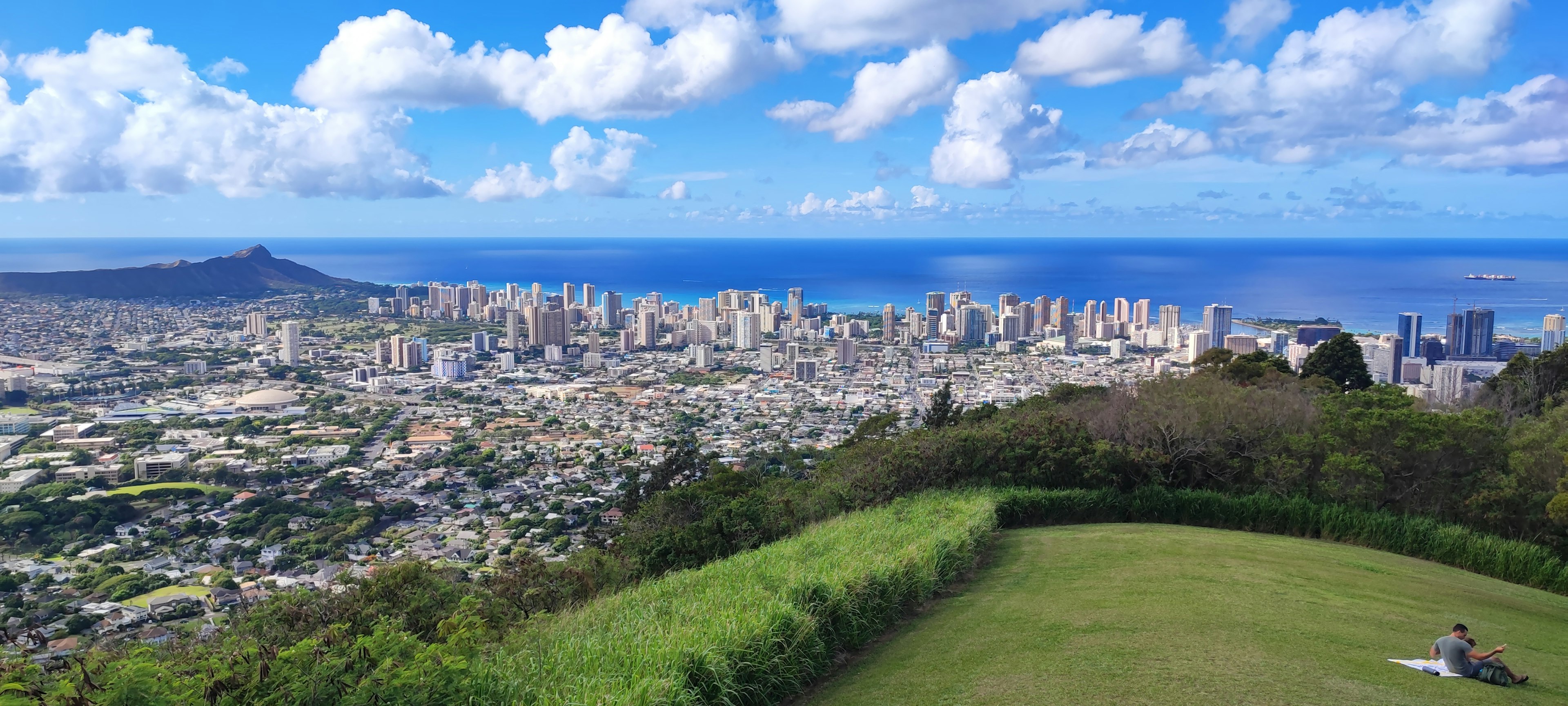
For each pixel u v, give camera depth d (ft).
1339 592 29.14
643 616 24.36
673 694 17.61
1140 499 50.29
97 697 13.02
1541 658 21.99
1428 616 26.21
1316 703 17.51
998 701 18.79
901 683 21.33
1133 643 22.34
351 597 28.71
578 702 16.79
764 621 21.42
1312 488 50.72
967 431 56.70
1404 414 49.19
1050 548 39.22
